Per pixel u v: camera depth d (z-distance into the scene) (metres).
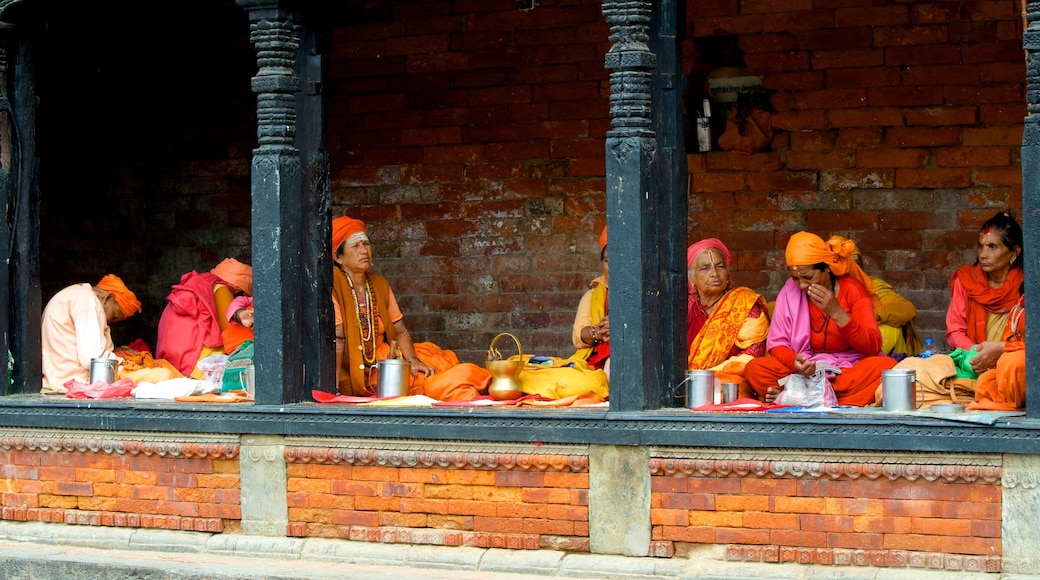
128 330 16.47
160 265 16.55
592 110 14.76
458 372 11.89
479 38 15.18
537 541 10.12
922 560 9.09
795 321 11.45
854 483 9.26
